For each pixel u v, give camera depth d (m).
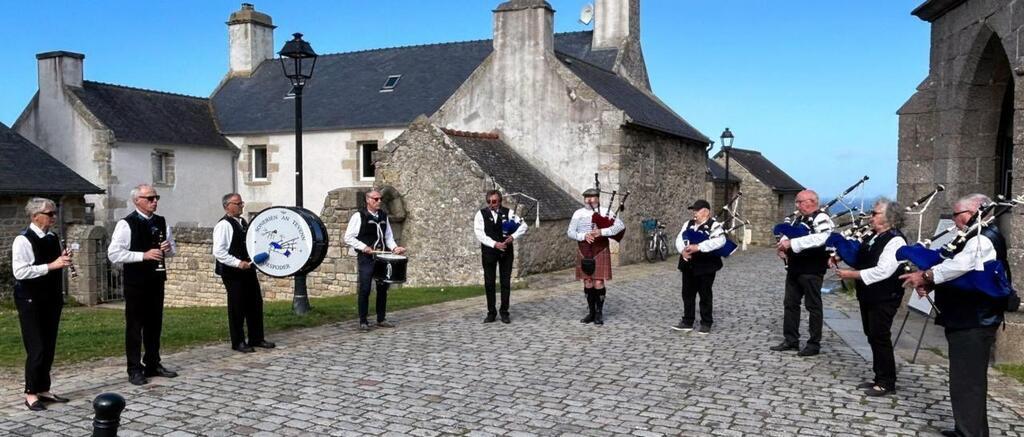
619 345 8.57
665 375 7.14
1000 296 5.11
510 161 18.28
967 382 5.18
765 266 19.77
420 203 16.38
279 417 5.79
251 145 26.00
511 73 19.50
